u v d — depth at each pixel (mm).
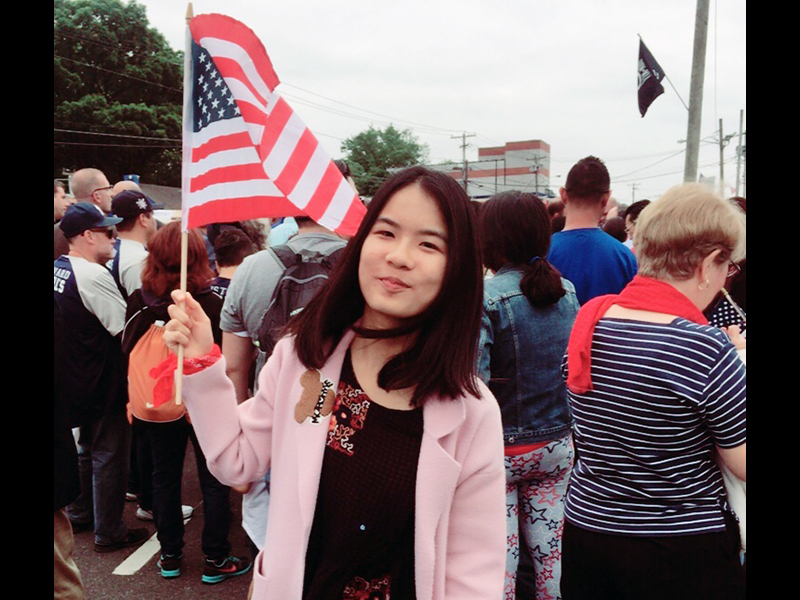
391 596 1234
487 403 1312
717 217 1617
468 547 1283
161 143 39250
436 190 1194
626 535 1652
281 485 1285
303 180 1540
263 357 2262
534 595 2652
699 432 1592
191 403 1336
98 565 3326
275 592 1237
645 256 1737
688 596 1597
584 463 1774
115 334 3266
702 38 11242
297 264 2273
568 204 3213
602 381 1670
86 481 3723
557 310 2373
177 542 3199
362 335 1279
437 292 1219
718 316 2273
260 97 1543
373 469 1226
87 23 38969
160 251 2908
